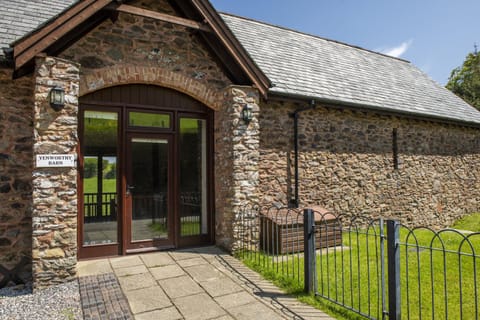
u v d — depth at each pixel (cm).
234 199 571
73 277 438
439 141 1059
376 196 880
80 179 516
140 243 565
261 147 693
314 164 768
